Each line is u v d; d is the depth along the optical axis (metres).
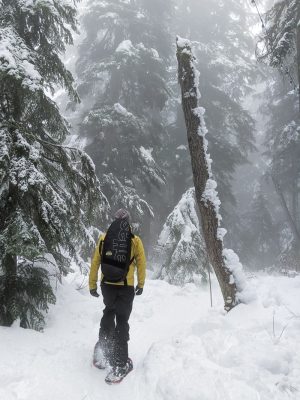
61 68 6.40
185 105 6.46
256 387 3.65
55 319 5.70
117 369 4.01
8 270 5.35
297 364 4.08
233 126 21.73
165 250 11.34
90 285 4.50
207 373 3.82
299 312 5.56
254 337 4.78
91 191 6.21
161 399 3.59
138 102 17.84
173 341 4.70
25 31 6.21
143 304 6.98
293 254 23.17
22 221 4.98
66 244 6.17
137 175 16.06
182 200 11.34
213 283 9.88
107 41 19.09
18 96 5.57
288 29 10.20
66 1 6.22
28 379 3.73
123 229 4.44
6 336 4.52
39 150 5.73
